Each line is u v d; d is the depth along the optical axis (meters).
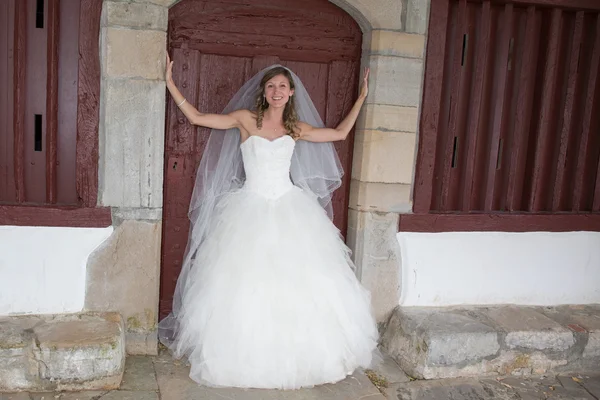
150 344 3.43
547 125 4.05
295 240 3.19
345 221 3.87
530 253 4.01
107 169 3.22
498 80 3.84
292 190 3.36
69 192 3.34
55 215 3.18
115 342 2.97
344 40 3.64
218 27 3.43
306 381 3.15
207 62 3.45
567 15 3.96
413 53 3.58
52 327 3.09
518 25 3.89
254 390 3.09
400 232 3.75
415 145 3.72
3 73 3.17
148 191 3.29
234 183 3.53
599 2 3.83
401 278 3.79
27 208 3.15
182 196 3.55
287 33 3.54
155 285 3.38
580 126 4.08
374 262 3.73
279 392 3.09
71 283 3.26
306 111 3.46
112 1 3.09
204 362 3.11
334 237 3.40
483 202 3.98
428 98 3.65
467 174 3.84
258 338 3.06
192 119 3.21
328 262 3.27
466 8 3.75
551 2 3.75
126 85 3.17
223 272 3.15
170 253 3.59
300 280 3.13
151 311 3.40
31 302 3.22
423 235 3.79
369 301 3.53
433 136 3.71
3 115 3.20
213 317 3.12
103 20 3.12
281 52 3.56
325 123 3.71
